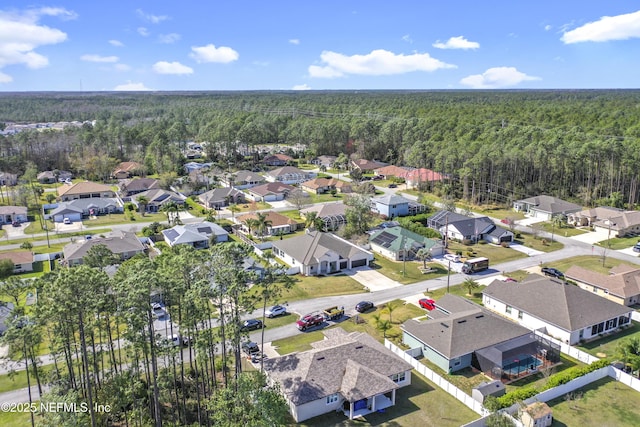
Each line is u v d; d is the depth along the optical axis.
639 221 93.81
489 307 61.72
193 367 47.00
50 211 114.38
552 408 40.44
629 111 184.38
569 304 54.50
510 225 98.31
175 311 44.62
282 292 66.56
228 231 98.25
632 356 45.06
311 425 39.16
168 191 125.19
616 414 39.66
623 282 63.19
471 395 42.81
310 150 191.25
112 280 38.91
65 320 35.62
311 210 109.81
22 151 162.62
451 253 83.19
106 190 128.75
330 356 43.53
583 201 117.44
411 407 41.44
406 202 109.69
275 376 42.12
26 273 75.12
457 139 152.75
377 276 73.50
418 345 50.75
